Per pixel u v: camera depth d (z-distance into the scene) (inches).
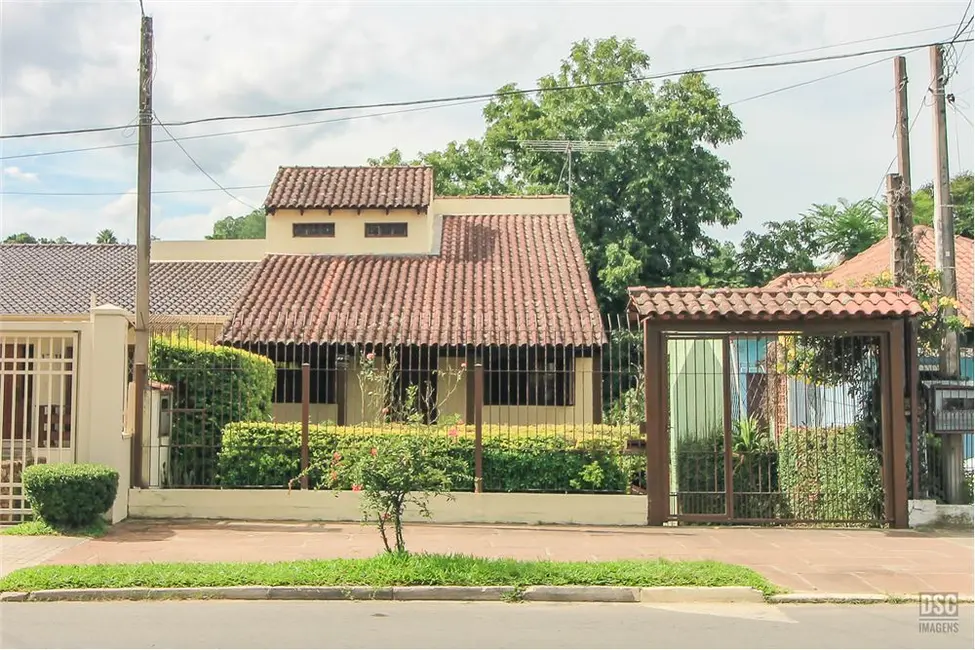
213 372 546.9
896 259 538.0
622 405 673.0
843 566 398.0
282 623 300.5
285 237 910.4
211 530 474.9
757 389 736.3
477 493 510.6
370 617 310.5
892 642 283.1
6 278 986.1
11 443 480.4
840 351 539.5
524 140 1274.6
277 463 525.0
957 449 515.2
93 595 335.3
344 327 763.4
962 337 669.3
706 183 1245.1
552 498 509.7
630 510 506.9
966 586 362.6
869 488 515.5
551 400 757.3
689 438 584.4
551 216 991.0
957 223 1250.6
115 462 490.6
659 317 504.4
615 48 1290.6
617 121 1263.5
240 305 791.7
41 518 454.6
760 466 555.2
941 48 530.3
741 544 449.4
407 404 428.8
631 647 273.6
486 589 341.4
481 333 752.3
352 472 375.6
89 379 493.0
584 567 362.6
